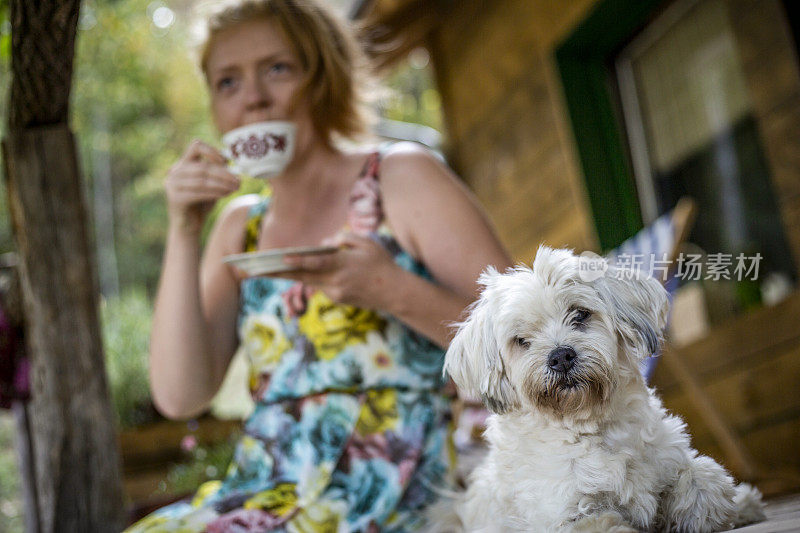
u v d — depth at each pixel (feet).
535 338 4.96
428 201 6.11
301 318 6.04
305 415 5.91
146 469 15.46
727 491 4.49
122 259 46.52
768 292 14.37
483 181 21.07
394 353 5.90
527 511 4.69
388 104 8.62
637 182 16.97
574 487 4.56
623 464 4.50
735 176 14.93
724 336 14.74
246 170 6.32
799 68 12.73
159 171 44.52
